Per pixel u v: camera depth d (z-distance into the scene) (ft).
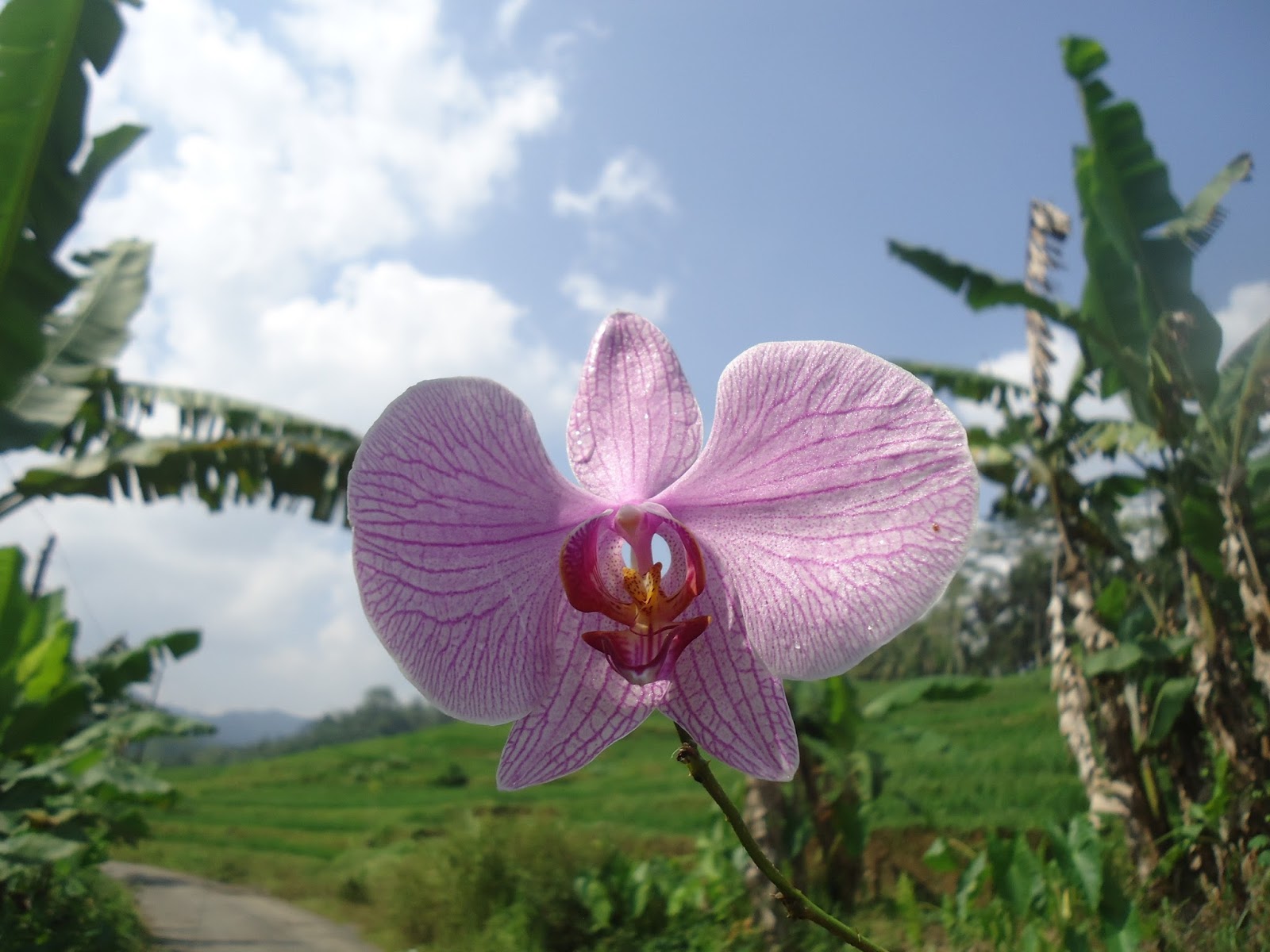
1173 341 17.30
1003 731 43.45
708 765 3.59
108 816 25.49
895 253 19.36
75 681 19.30
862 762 25.72
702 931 23.13
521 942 27.55
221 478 20.36
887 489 3.92
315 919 40.11
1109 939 13.65
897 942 20.81
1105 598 19.71
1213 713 17.22
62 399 12.46
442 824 61.21
